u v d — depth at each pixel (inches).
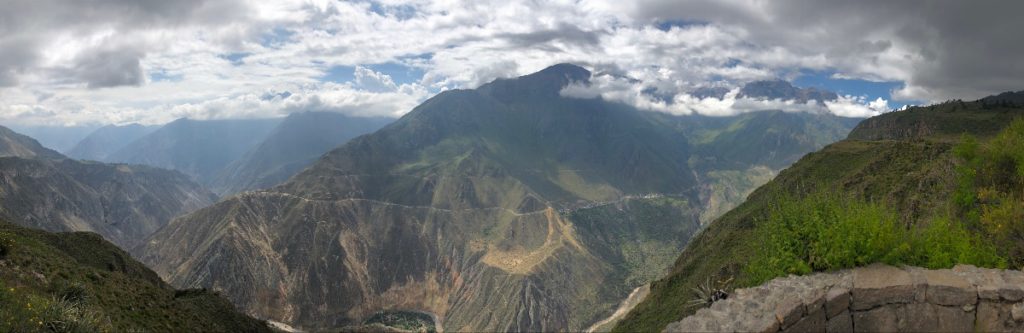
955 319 478.6
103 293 1477.6
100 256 2832.2
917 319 481.7
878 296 480.4
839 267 521.0
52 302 873.5
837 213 550.6
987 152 987.9
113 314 1339.8
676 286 3329.2
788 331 444.1
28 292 1174.3
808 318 455.8
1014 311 464.8
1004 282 488.1
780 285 502.3
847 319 476.1
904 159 3154.5
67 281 1369.3
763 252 617.0
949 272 510.6
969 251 595.5
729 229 3590.1
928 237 596.4
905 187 2443.4
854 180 3284.9
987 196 914.7
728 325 440.5
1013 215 789.2
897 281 487.8
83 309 999.0
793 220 575.8
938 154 2974.9
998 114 6072.8
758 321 439.8
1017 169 905.5
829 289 484.4
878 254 528.4
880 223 538.0
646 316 3159.5
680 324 459.5
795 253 554.6
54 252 1771.7
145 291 1795.0
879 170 3248.0
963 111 6707.7
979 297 477.7
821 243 530.0
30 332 748.0
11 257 1336.1
